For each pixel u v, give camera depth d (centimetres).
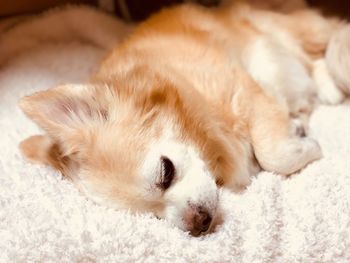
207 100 34
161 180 29
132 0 59
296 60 45
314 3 54
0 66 54
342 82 42
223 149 34
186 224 29
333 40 45
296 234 29
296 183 32
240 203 31
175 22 42
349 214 29
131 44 40
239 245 28
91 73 47
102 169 30
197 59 36
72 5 57
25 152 35
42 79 49
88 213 30
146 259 27
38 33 56
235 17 46
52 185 32
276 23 47
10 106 45
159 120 31
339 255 28
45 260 28
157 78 32
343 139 36
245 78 36
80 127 31
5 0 56
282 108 36
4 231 29
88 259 28
